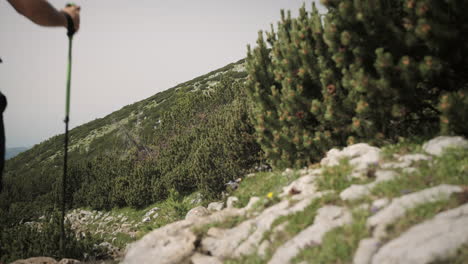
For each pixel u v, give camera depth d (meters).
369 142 6.23
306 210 4.69
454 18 5.16
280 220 4.73
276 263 3.86
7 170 42.25
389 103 5.89
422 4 5.13
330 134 6.77
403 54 5.76
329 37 6.02
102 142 39.00
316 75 6.91
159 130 33.78
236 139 11.57
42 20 2.23
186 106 34.06
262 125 7.89
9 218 22.31
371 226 3.76
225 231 5.29
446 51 5.43
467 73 5.73
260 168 11.22
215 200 13.20
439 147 5.19
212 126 23.02
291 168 7.54
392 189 4.41
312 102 6.73
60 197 25.67
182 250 4.95
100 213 22.34
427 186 4.26
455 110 5.10
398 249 3.14
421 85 5.97
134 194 20.78
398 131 6.31
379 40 5.78
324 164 6.24
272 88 7.77
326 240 3.79
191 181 18.20
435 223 3.32
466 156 4.72
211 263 4.55
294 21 7.19
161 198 19.64
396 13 5.77
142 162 26.12
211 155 15.46
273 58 8.45
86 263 10.70
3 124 2.36
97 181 26.16
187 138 23.77
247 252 4.46
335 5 5.92
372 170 5.17
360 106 5.89
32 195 29.27
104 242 14.73
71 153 39.78
